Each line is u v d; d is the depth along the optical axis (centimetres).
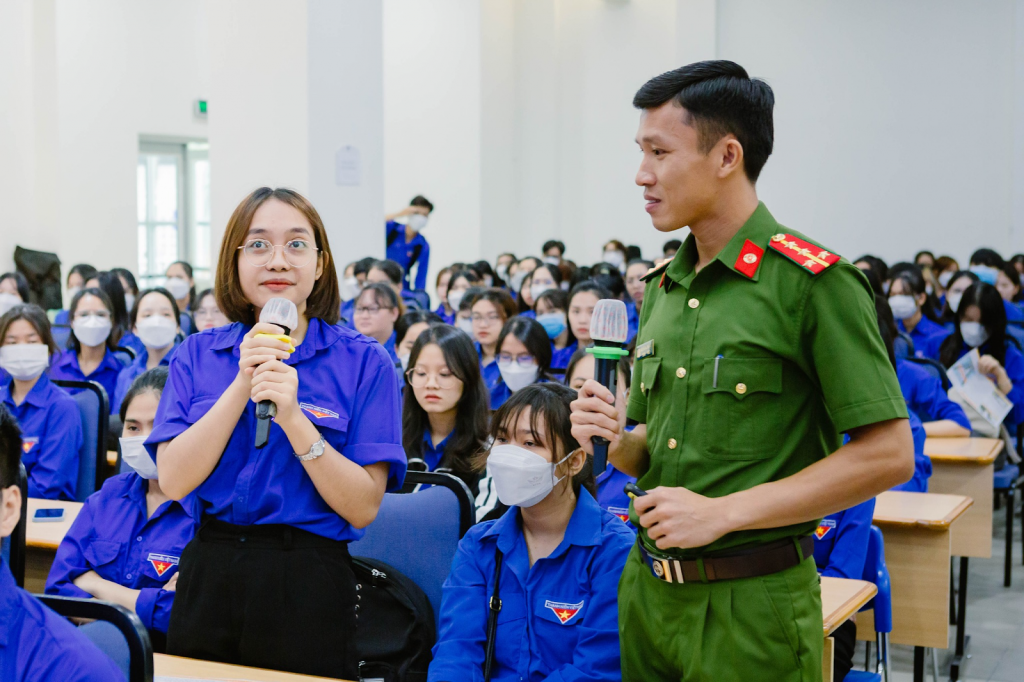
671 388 154
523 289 680
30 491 360
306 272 173
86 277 711
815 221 942
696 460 149
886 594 270
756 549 147
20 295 693
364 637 226
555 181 1076
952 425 441
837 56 924
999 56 866
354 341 180
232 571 168
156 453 177
